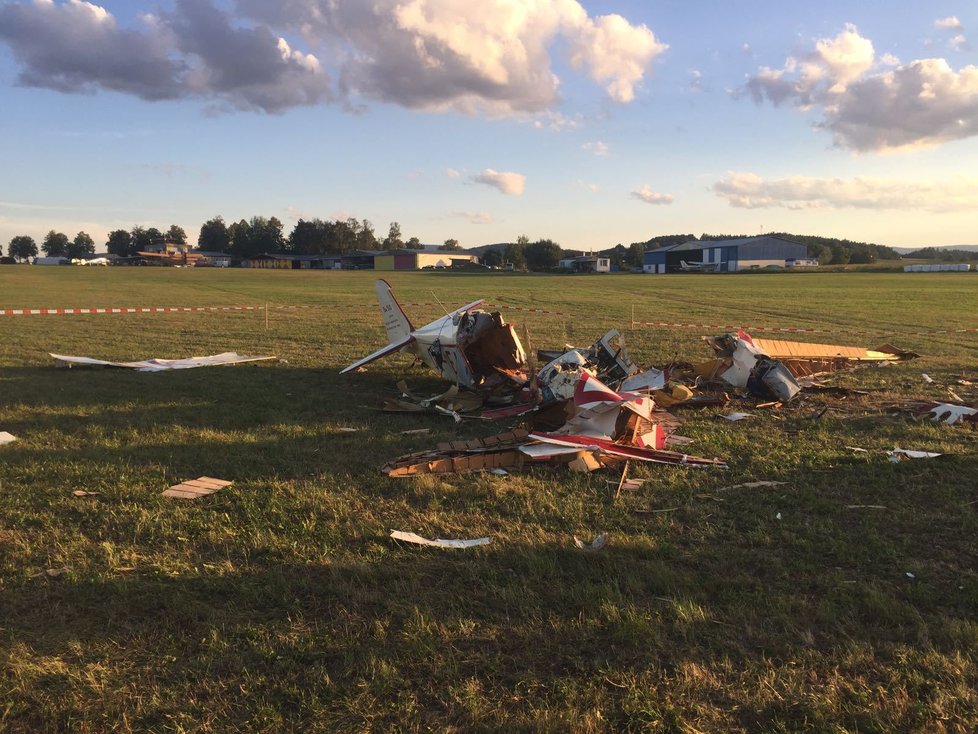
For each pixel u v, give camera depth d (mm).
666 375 9531
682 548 4668
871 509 5324
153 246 168625
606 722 2924
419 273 92438
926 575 4219
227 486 5832
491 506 5477
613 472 6336
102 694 3109
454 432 7934
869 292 39906
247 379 11570
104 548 4574
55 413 8727
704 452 6988
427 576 4227
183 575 4223
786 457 6727
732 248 111562
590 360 9664
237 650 3445
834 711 2982
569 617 3746
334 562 4395
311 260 146875
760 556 4508
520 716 2939
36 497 5562
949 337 17453
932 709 2982
